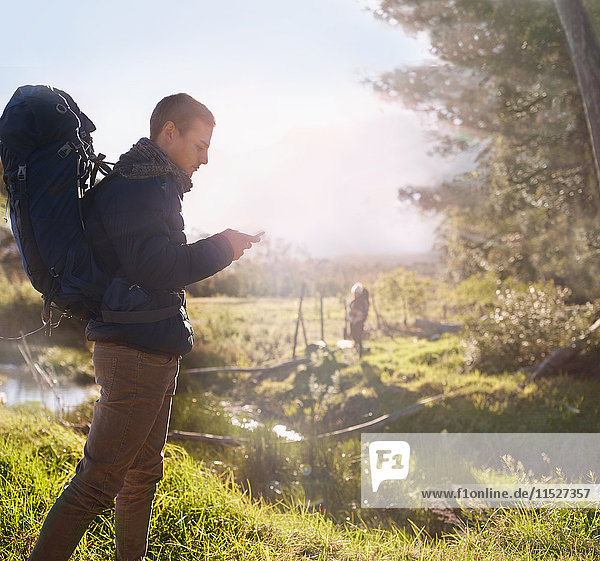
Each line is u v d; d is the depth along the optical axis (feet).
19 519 10.32
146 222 7.31
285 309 75.05
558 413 25.13
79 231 7.43
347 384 35.06
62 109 7.40
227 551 10.31
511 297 40.91
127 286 7.49
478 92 54.95
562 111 43.93
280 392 35.53
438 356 40.01
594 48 31.48
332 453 23.08
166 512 11.30
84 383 34.14
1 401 23.77
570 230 46.01
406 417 27.04
